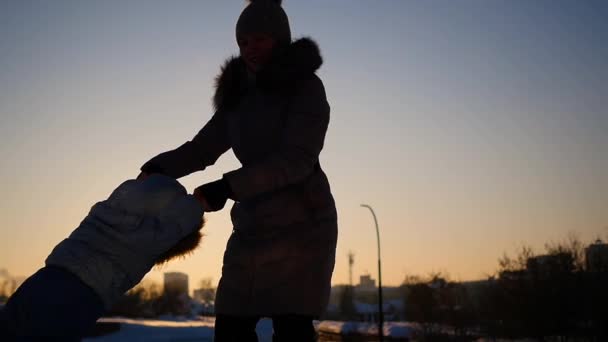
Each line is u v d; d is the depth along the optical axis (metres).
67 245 1.54
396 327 55.91
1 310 1.47
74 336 1.48
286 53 2.46
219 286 2.56
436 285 45.59
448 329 43.53
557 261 32.34
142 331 45.03
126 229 1.57
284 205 2.44
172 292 107.94
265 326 27.81
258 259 2.42
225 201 2.07
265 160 2.21
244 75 2.60
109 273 1.54
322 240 2.48
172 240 1.62
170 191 1.66
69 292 1.48
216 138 2.77
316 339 2.50
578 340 31.17
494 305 36.41
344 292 106.12
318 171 2.52
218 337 2.53
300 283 2.41
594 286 30.59
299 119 2.38
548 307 31.94
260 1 2.52
